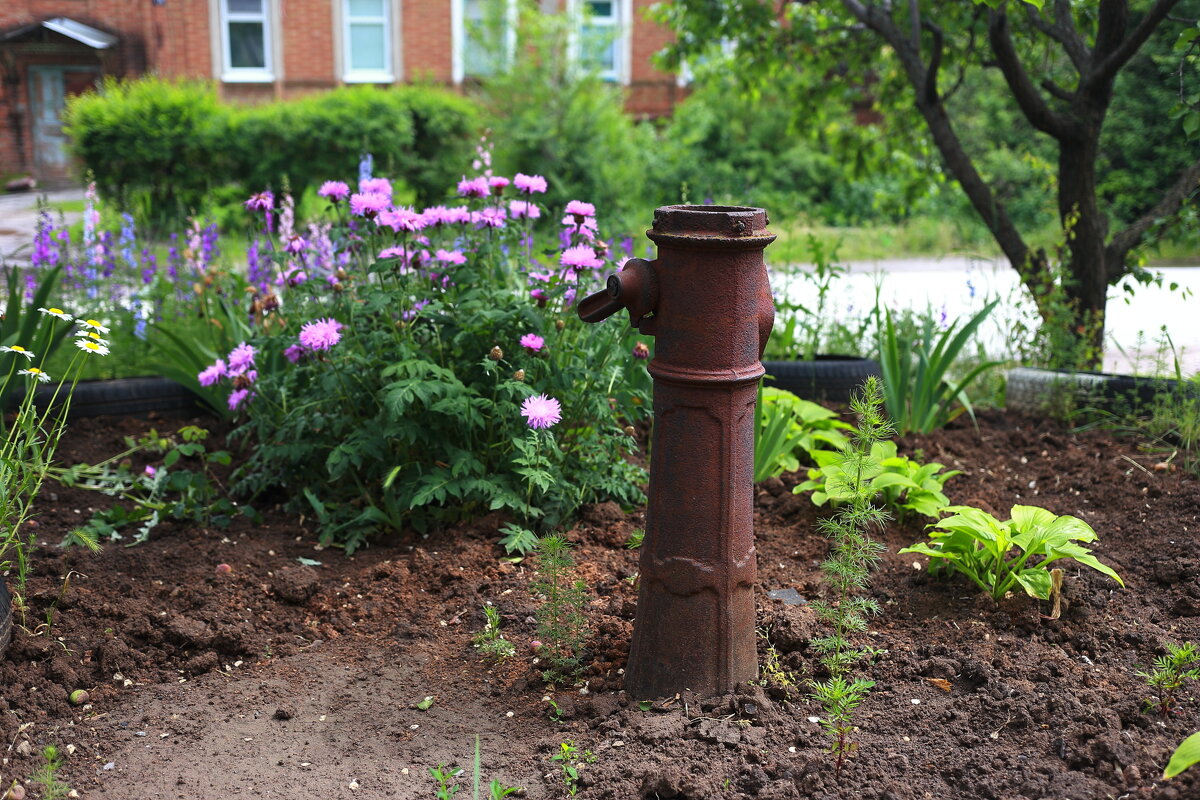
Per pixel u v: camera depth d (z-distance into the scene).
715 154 19.59
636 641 2.74
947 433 4.94
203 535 3.84
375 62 22.31
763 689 2.73
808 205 18.52
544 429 3.67
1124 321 9.17
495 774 2.50
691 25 8.05
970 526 3.12
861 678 2.82
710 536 2.61
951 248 15.39
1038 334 5.67
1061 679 2.76
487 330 3.81
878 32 6.62
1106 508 4.03
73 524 3.87
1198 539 3.61
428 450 3.87
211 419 5.05
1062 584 3.22
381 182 4.00
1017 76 5.72
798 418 4.66
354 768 2.54
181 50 22.03
